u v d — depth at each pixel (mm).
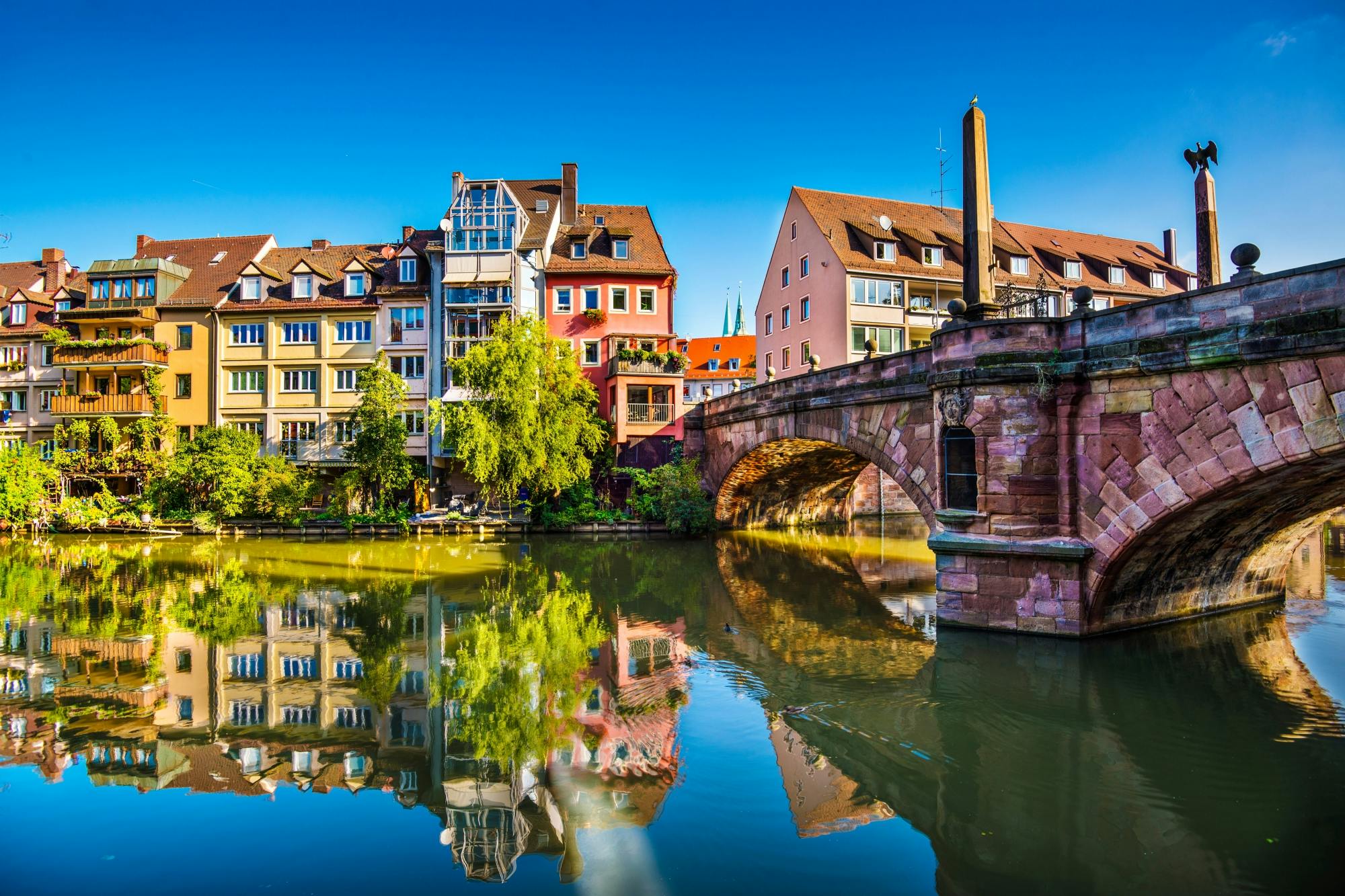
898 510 36312
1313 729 8289
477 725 8836
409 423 34562
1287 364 8648
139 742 8438
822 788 7059
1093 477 10961
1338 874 5605
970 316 12539
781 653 11641
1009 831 6246
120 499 32188
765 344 42844
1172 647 11234
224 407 35375
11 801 6980
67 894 5430
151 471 32125
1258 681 9797
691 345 67875
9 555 23969
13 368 37062
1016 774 7281
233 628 13688
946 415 12352
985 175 12641
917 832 6262
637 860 5859
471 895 5375
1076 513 11242
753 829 6312
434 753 8070
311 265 35750
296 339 35438
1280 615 13398
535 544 26109
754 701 9430
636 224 38281
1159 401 10062
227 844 6180
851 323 33375
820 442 21891
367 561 22047
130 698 9914
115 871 5734
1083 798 6770
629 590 17141
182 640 12844
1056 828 6273
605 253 35781
